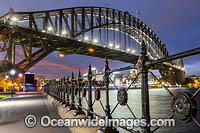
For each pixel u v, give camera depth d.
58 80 9.65
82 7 88.56
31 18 65.88
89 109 4.06
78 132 3.58
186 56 1.48
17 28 56.44
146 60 2.04
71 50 82.25
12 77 55.78
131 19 117.25
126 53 97.00
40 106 10.91
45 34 62.88
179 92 1.52
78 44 74.88
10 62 56.09
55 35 65.94
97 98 3.63
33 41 68.06
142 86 2.05
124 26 110.94
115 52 91.75
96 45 82.94
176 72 119.94
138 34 118.50
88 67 4.35
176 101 1.53
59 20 77.69
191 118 1.38
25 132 4.48
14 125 5.39
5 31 56.97
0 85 57.31
